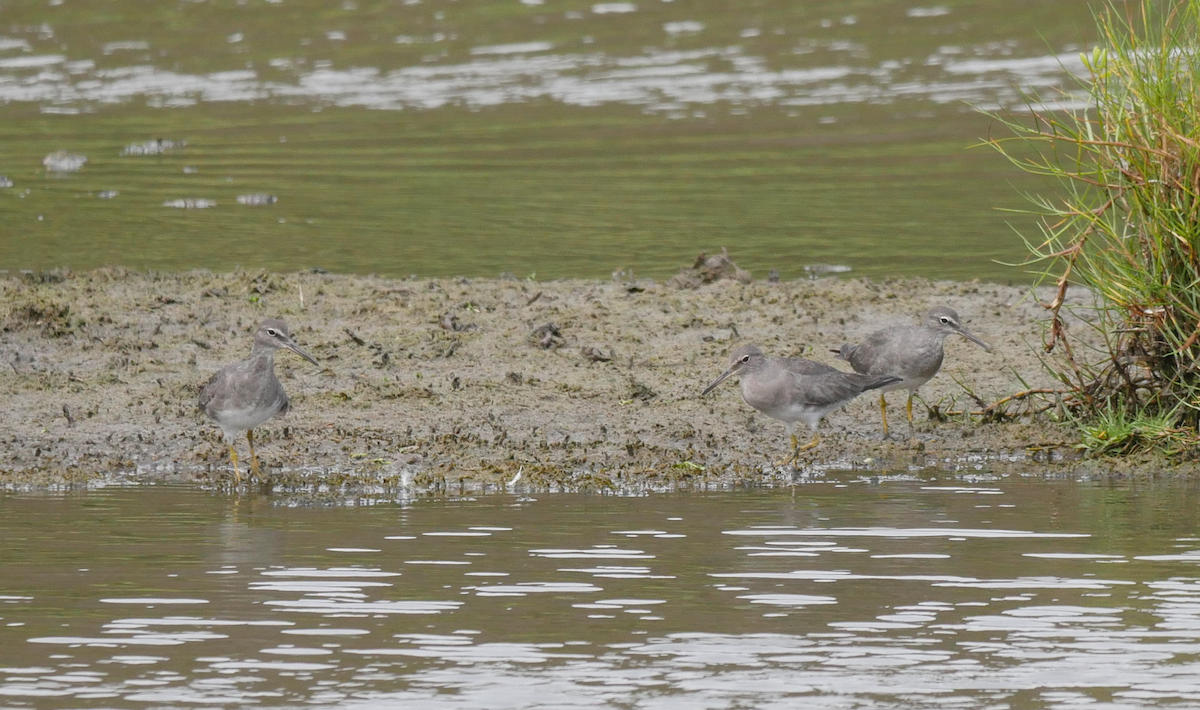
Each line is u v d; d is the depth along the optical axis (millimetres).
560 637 9516
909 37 48156
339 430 15391
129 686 8680
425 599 10297
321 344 17953
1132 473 14398
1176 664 8984
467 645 9367
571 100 42250
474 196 30312
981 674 8844
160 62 47656
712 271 21844
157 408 15938
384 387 16641
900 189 30953
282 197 30156
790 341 18422
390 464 14523
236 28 52281
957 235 26031
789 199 29938
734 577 10805
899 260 23859
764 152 35438
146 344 17766
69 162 34094
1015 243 25109
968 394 16672
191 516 12641
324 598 10312
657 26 51312
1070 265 15117
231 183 31734
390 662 9062
